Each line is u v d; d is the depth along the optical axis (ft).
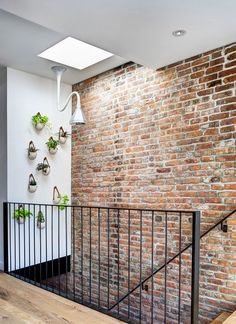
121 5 6.96
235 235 8.64
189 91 9.89
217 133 9.18
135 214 11.25
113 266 12.00
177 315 9.87
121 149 11.91
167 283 10.20
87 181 13.24
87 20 7.61
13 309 8.12
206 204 9.34
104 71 12.65
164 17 7.43
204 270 9.29
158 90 10.77
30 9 7.14
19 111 12.19
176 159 10.15
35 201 12.56
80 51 10.69
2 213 12.08
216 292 8.98
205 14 7.29
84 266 13.16
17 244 12.10
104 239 12.39
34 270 11.48
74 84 14.15
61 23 7.79
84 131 13.51
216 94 9.23
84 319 7.57
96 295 12.56
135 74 11.54
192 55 9.71
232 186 8.78
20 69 12.14
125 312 11.41
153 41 8.71
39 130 12.77
